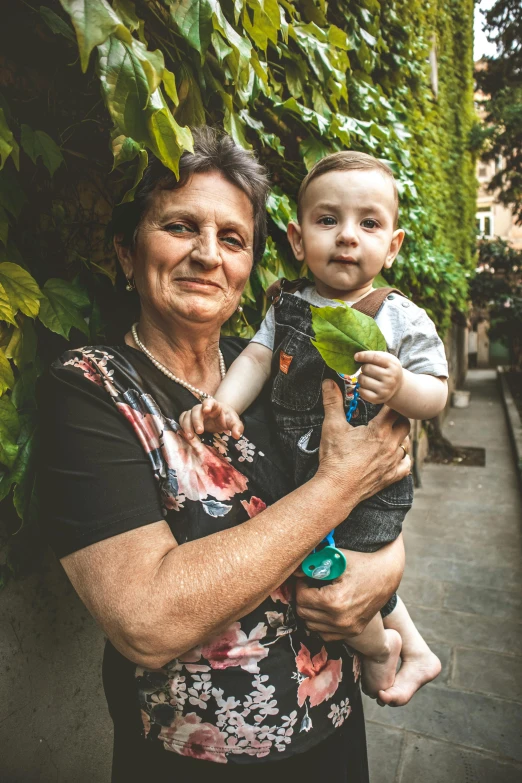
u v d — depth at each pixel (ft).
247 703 3.30
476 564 15.02
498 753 8.32
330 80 6.32
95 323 4.33
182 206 3.49
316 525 3.18
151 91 2.58
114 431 3.18
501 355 89.76
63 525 3.02
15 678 4.45
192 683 3.26
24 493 3.65
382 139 8.77
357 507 3.84
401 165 10.20
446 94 28.86
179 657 3.26
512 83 48.06
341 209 4.02
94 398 3.22
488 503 20.53
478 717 9.07
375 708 9.36
